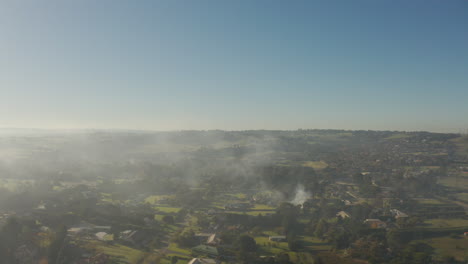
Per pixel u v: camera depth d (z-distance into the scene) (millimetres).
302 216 149875
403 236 117438
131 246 109688
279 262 97812
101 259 94312
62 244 102188
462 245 111500
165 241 116375
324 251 109938
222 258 100688
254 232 125125
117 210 147375
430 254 103875
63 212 139875
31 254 96812
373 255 102250
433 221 139625
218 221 137250
